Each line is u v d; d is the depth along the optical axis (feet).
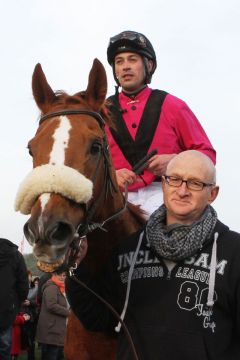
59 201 7.11
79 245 7.86
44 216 6.84
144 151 11.38
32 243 6.85
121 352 7.56
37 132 8.22
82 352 9.23
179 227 7.20
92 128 8.23
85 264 8.46
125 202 9.23
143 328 7.23
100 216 8.61
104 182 8.41
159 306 7.18
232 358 7.05
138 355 7.20
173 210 7.38
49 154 7.57
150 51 11.86
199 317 6.95
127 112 11.60
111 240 9.07
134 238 8.02
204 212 7.46
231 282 7.02
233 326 7.18
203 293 7.02
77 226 7.65
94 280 8.60
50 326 21.98
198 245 7.15
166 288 7.23
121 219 9.23
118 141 11.46
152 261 7.51
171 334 6.98
